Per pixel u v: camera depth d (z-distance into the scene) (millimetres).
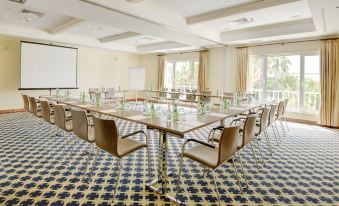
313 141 4879
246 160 3641
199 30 6820
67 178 2826
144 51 10875
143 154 3762
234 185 2775
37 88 8211
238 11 5238
